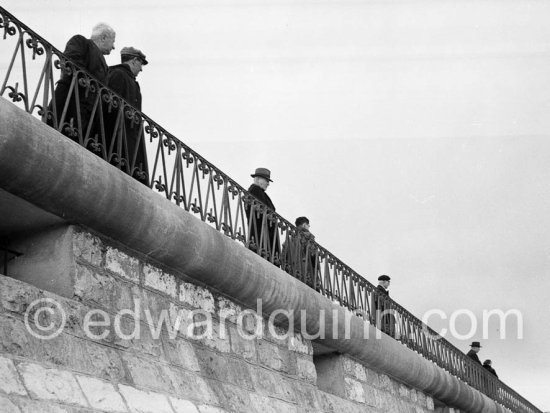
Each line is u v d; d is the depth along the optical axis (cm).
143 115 1127
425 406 2158
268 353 1347
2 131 878
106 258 1035
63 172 951
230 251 1223
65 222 1002
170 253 1115
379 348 1794
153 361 1060
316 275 1595
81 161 977
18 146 896
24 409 824
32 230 1016
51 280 987
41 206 963
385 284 2108
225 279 1220
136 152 1110
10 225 1010
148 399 1001
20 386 840
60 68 997
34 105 952
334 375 1656
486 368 3159
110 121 1159
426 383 2125
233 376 1219
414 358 2012
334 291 1664
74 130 1010
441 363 2330
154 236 1080
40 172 927
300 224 1762
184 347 1133
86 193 981
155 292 1105
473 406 2564
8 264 1021
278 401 1312
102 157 1085
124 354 1017
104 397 937
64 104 1078
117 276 1046
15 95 934
